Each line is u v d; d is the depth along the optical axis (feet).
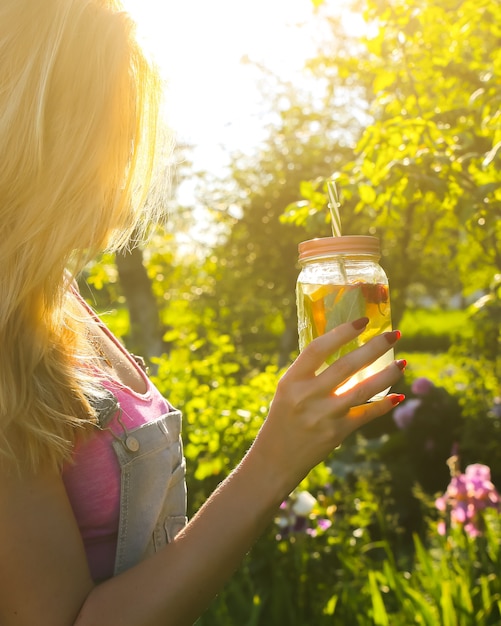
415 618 10.16
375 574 11.93
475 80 11.50
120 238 3.29
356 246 3.36
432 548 16.44
